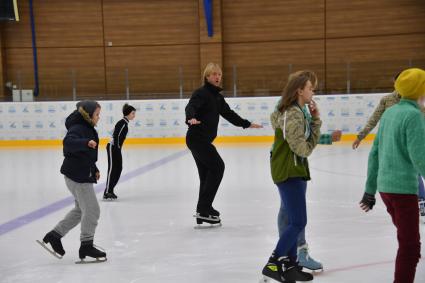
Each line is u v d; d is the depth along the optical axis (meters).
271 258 3.94
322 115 15.32
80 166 4.66
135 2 19.50
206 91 5.99
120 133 8.05
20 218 7.13
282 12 18.97
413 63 17.08
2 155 14.39
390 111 3.47
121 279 4.45
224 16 19.22
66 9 19.64
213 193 6.20
